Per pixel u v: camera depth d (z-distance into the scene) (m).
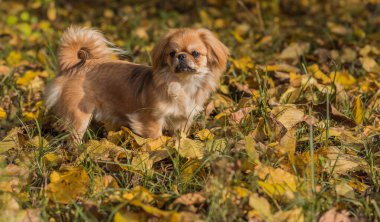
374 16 8.86
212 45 4.52
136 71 4.66
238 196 3.26
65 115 4.65
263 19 9.06
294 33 7.68
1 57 6.71
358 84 5.56
